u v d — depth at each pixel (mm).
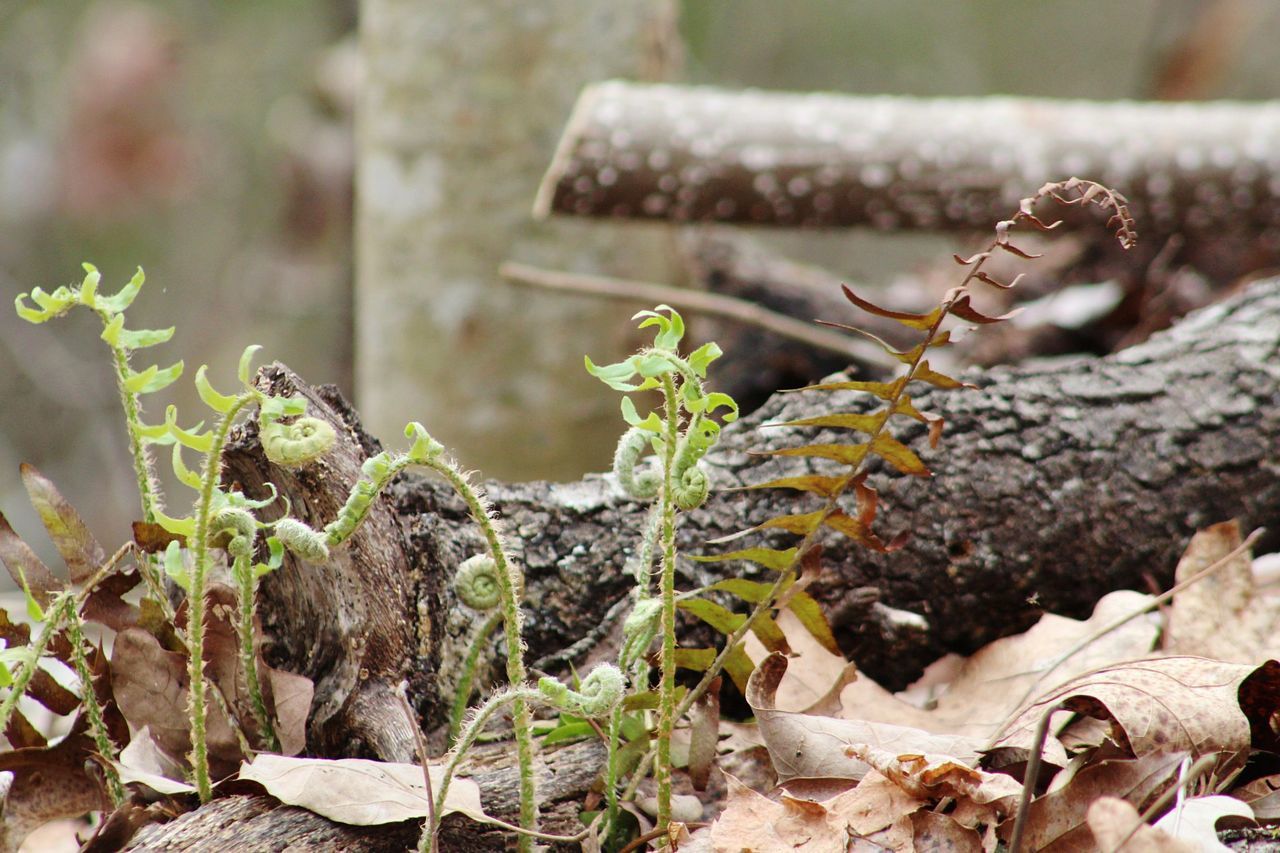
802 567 2844
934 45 12578
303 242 8414
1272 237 4371
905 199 3996
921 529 2949
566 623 2918
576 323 4562
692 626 2924
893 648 2955
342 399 2900
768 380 4547
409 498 2908
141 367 9484
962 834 2809
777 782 2859
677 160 3908
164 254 9930
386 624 2877
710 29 12312
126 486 8805
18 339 9094
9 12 9289
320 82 8062
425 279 4598
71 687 2863
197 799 2836
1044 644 2916
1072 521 2963
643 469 2836
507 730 2885
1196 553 2922
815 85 12508
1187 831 2793
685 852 2816
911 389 2975
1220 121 4031
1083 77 12711
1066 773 2818
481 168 4512
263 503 2828
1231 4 7355
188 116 9977
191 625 2809
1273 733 2848
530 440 4609
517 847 2824
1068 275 4742
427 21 4453
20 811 2838
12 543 2850
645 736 2840
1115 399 2984
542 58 4457
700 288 4762
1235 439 2980
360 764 2820
